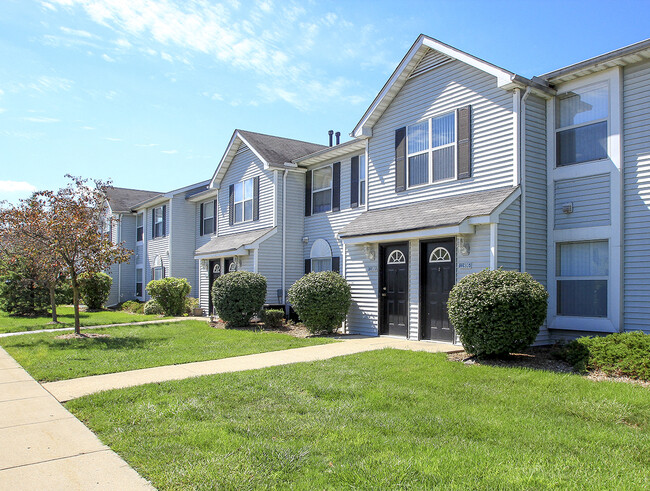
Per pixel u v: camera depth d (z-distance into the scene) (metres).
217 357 9.81
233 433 5.25
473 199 10.91
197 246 26.89
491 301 8.26
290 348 10.84
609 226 9.92
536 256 10.62
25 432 5.48
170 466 4.41
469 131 11.37
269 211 18.77
